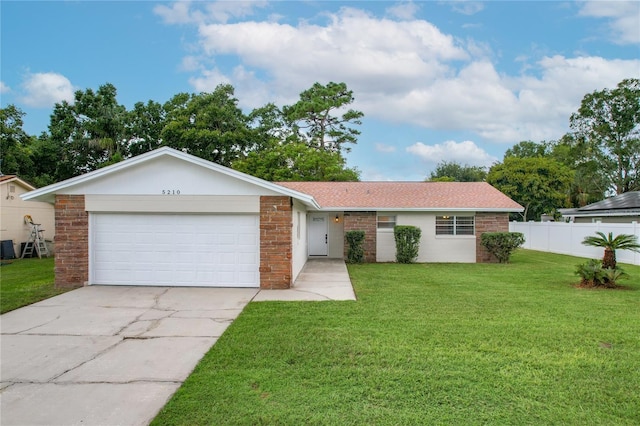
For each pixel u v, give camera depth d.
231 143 30.44
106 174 10.41
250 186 10.41
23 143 27.47
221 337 6.24
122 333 6.56
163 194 10.45
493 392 4.28
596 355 5.39
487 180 35.91
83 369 5.03
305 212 16.50
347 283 11.31
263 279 10.41
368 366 5.00
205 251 10.67
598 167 37.72
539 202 33.84
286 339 6.09
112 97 30.86
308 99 36.47
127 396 4.26
